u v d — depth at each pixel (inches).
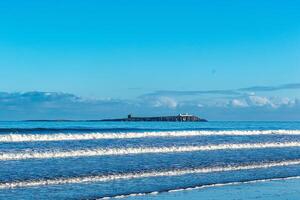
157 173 1187.9
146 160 1434.5
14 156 1434.5
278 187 1053.8
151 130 4126.5
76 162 1348.4
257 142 2420.0
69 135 2407.7
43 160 1382.9
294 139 2891.2
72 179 1061.8
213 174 1218.0
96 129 4055.1
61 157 1467.8
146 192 944.3
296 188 1048.8
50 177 1074.7
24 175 1090.7
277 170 1343.5
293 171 1333.7
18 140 2212.1
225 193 959.6
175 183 1059.9
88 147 1823.3
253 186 1056.8
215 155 1657.2
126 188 981.8
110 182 1048.2
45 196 872.9
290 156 1727.4
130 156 1540.4
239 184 1079.0
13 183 991.0
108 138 2522.1
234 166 1373.0
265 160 1546.5
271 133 3737.7
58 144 1995.6
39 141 2199.8
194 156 1595.7
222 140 2568.9
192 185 1040.2
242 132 3508.9
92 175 1122.0
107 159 1439.5
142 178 1115.9
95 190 948.0
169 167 1293.1
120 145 1984.5
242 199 904.3
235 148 1995.6
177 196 915.4
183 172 1224.8
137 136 2723.9
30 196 869.8
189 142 2292.1
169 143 2181.3
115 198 878.4
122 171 1194.0
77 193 909.2
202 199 893.8
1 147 1787.6
